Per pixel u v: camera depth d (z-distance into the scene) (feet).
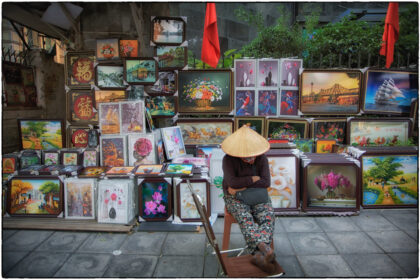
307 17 22.09
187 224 11.74
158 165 13.01
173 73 16.10
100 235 11.15
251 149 8.45
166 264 9.25
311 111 16.21
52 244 10.48
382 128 16.12
